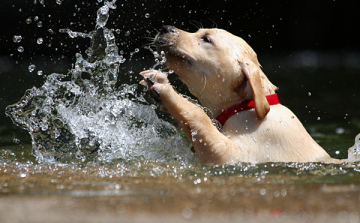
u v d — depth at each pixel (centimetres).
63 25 2719
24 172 594
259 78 718
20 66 2522
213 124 758
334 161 704
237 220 352
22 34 2900
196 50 764
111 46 834
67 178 550
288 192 451
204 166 641
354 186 483
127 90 817
